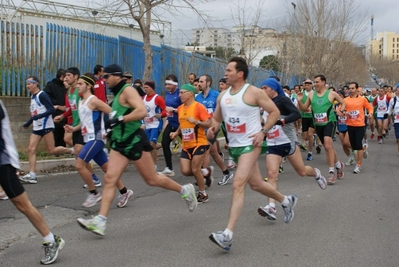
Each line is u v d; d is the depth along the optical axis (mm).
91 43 13180
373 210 7223
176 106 9812
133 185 8914
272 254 5211
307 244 5559
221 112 5641
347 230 6137
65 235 5879
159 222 6484
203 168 8516
